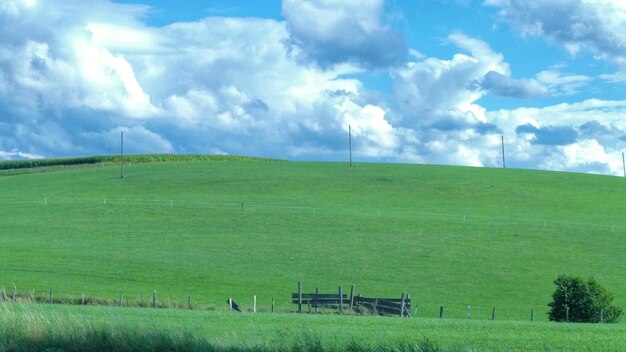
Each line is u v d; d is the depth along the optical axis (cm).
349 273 6300
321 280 6022
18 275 5853
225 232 7988
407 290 5778
